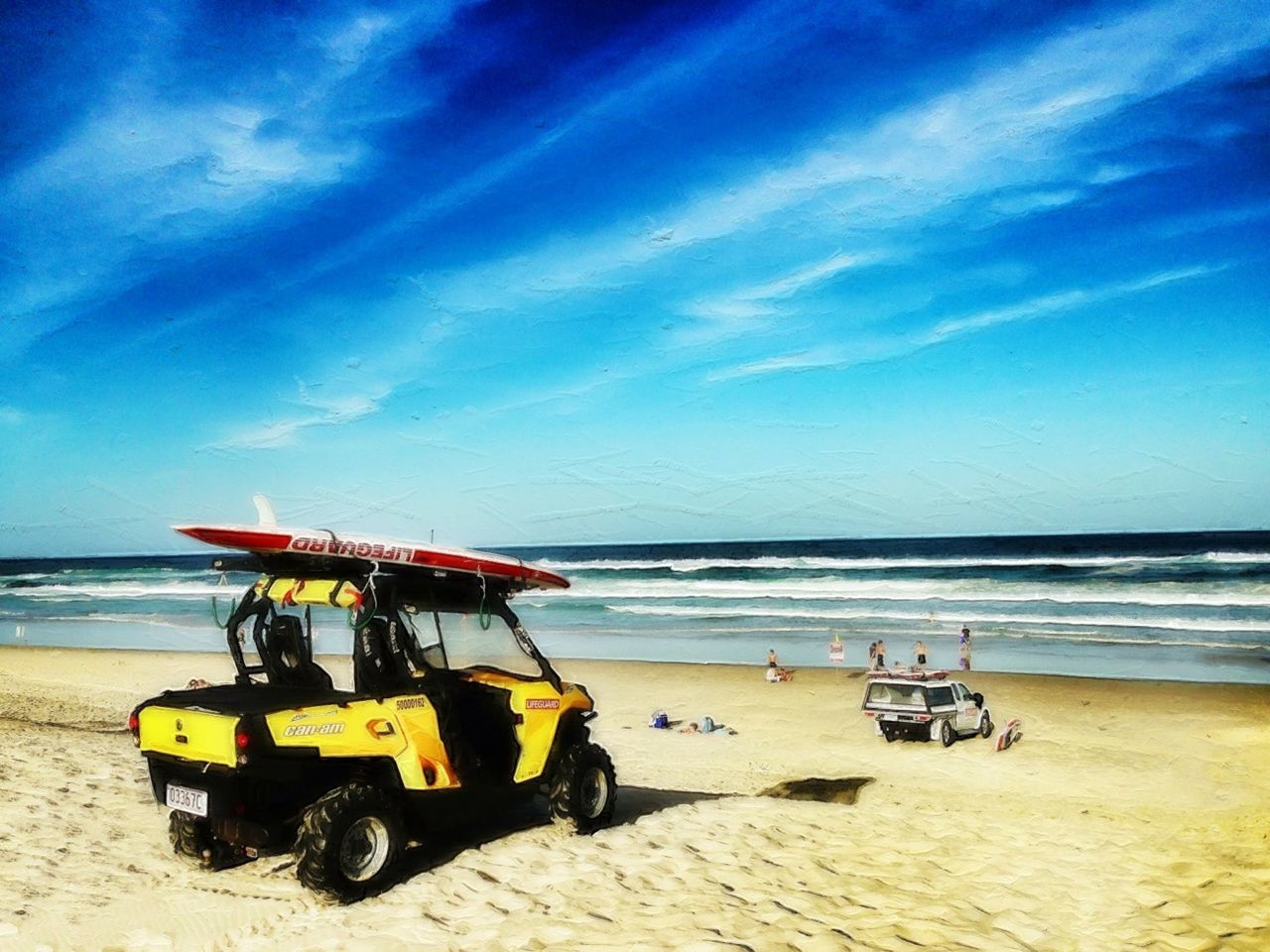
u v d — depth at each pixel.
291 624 6.46
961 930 4.97
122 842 6.76
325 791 6.02
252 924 5.18
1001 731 17.47
